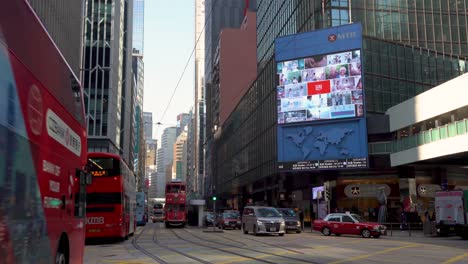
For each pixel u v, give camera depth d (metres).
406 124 41.34
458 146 33.47
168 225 52.88
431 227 32.44
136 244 23.50
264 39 75.56
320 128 47.19
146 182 176.75
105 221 23.25
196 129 182.75
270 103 57.56
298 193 56.72
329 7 53.22
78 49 52.09
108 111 75.88
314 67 48.22
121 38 92.50
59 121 8.38
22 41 6.32
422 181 44.44
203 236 31.02
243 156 77.00
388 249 20.08
